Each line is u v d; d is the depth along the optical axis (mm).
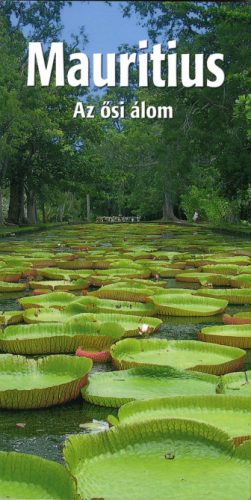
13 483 2031
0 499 1939
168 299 6660
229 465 2174
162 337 5254
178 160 21641
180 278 9195
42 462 2059
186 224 37031
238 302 7176
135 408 2854
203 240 19875
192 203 39781
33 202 39562
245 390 3328
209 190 34656
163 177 23547
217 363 3982
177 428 2348
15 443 2863
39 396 3316
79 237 22844
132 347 4367
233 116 18047
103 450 2281
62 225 40250
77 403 3436
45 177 34531
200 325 5840
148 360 4105
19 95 23953
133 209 62156
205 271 9969
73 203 59406
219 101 20516
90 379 3650
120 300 7027
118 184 54312
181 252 14586
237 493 1999
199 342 4414
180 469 2145
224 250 14414
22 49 25141
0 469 2076
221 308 6434
